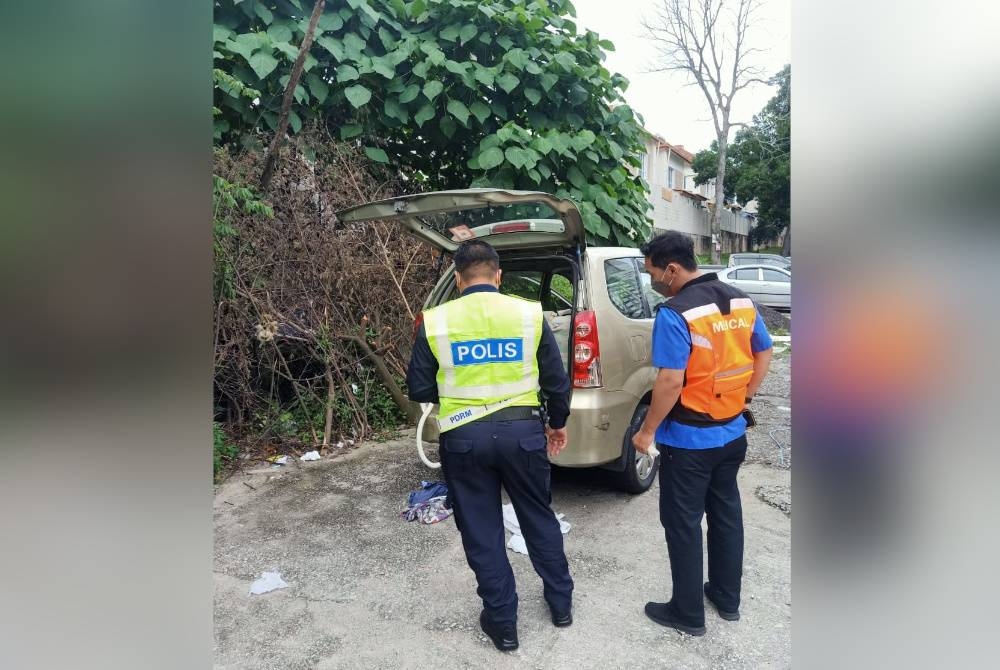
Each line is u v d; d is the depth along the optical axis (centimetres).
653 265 243
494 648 235
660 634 241
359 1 568
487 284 247
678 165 2678
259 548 317
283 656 232
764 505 357
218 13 536
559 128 646
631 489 372
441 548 316
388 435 501
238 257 438
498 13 620
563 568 246
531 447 236
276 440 467
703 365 223
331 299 498
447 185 701
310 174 509
